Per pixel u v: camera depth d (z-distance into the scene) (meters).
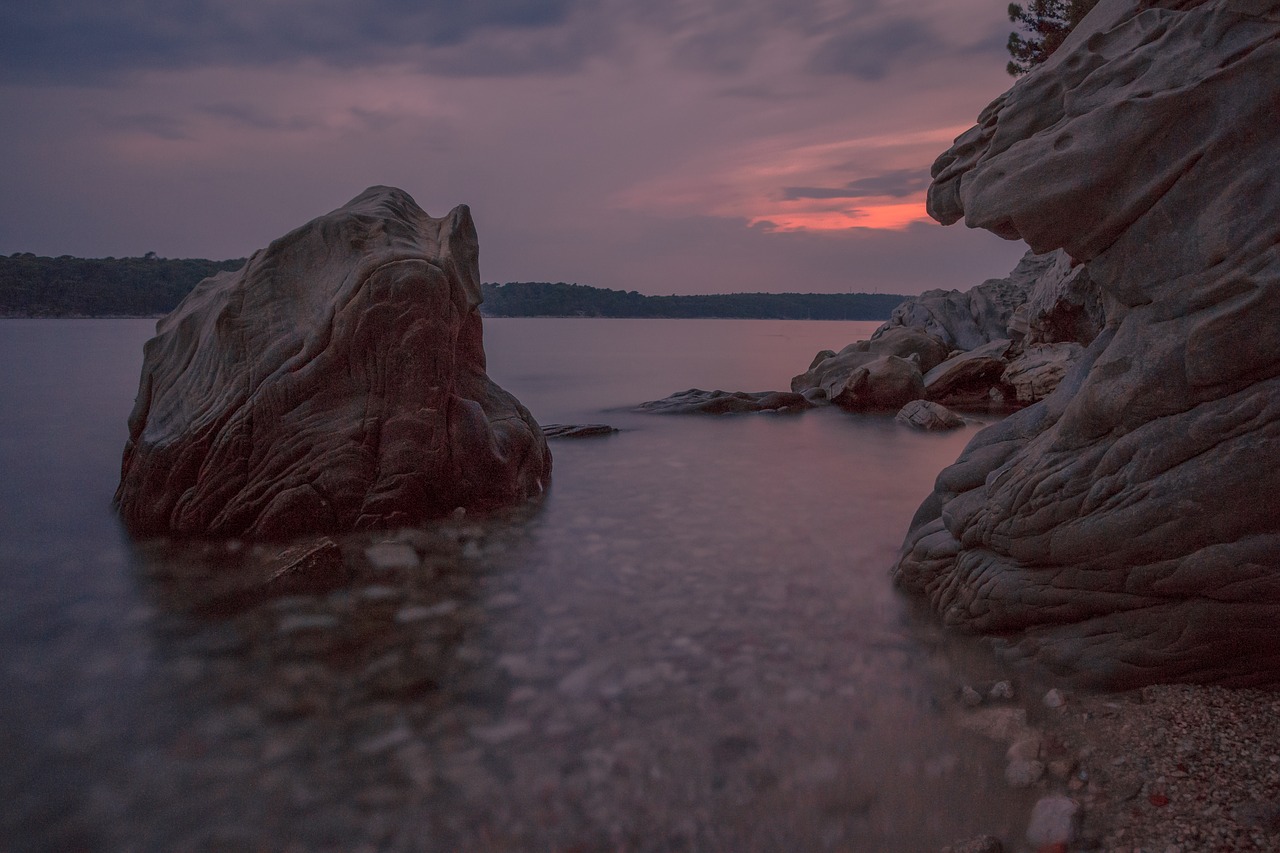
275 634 4.64
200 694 3.88
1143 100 3.70
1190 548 3.56
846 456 11.60
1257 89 3.45
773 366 32.38
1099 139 3.82
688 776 3.24
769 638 4.67
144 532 6.78
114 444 11.27
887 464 10.90
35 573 5.68
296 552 5.91
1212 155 3.54
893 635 4.71
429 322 7.07
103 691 3.89
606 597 5.38
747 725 3.66
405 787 3.13
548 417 16.47
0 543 6.42
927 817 2.98
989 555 4.64
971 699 3.86
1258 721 3.38
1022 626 4.39
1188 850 2.67
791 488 9.21
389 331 6.96
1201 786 3.00
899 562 5.65
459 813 2.97
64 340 37.12
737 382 25.23
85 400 15.87
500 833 2.86
